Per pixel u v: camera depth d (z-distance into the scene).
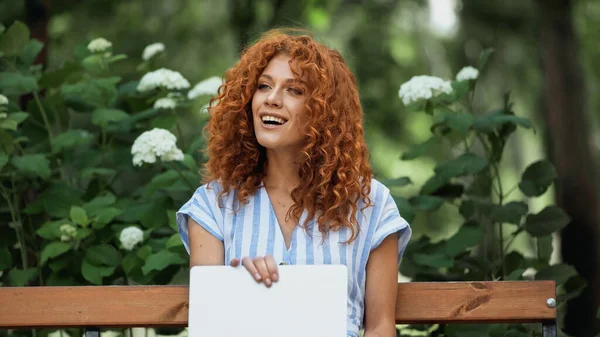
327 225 2.91
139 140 3.82
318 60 2.98
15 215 4.14
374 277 2.94
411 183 4.15
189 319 2.68
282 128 2.93
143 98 4.46
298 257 2.88
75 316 2.95
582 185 7.81
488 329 3.64
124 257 3.93
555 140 8.04
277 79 2.95
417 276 4.12
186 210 3.02
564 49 8.11
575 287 4.04
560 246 7.75
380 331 2.87
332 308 2.67
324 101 2.92
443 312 2.96
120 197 4.29
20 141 4.30
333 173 2.95
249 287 2.69
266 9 7.72
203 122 4.41
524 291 2.94
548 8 8.17
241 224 2.96
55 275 3.96
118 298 2.96
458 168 4.08
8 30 4.25
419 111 4.29
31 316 2.95
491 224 4.21
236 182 3.01
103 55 4.43
